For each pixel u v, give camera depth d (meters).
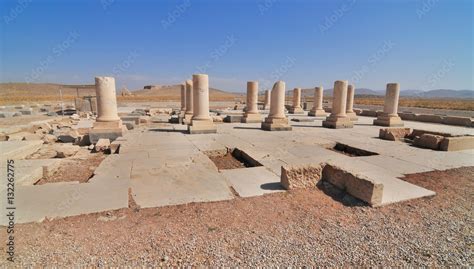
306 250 2.70
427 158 6.61
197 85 10.47
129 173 5.09
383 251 2.72
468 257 2.63
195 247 2.71
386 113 13.90
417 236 3.02
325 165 4.64
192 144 8.16
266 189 4.37
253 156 6.58
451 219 3.43
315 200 3.98
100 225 3.11
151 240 2.81
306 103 29.66
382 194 3.92
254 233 3.01
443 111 23.02
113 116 9.22
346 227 3.20
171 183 4.57
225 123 14.71
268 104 26.70
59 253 2.54
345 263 2.52
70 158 6.61
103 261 2.44
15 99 39.81
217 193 4.16
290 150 7.37
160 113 21.25
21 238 2.78
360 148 7.88
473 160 6.44
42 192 4.03
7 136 8.51
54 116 17.44
